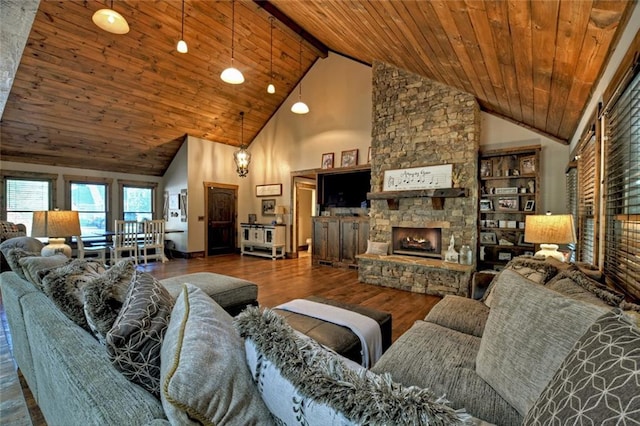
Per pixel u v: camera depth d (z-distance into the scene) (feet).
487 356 4.01
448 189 14.42
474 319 6.24
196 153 24.71
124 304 3.39
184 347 2.40
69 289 4.31
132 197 25.57
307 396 2.09
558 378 2.24
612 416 1.61
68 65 15.72
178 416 2.07
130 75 17.65
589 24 5.17
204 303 3.23
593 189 8.71
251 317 2.75
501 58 8.00
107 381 2.83
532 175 14.56
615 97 5.83
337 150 21.88
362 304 12.88
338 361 2.32
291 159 24.62
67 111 17.94
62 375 3.12
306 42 19.93
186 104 21.21
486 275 8.60
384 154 17.02
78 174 22.50
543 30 5.79
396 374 4.28
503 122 15.15
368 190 20.54
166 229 26.25
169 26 16.26
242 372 2.51
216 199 26.25
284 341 2.47
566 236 8.68
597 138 7.44
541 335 3.33
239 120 24.72
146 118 20.85
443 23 7.47
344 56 21.45
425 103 15.64
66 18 13.99
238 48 19.15
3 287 6.86
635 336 1.98
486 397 3.67
